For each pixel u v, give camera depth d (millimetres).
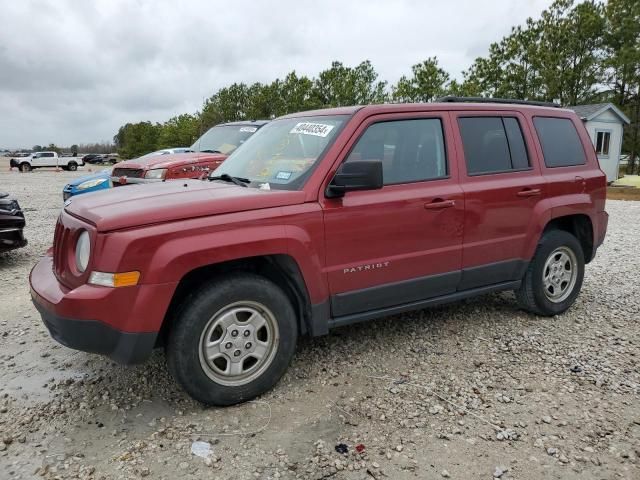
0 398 3580
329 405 3453
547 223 4828
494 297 5680
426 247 4074
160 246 3074
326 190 3635
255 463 2859
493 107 4633
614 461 2873
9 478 2740
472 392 3613
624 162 35250
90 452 2965
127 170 9172
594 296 5762
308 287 3578
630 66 27578
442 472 2783
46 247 8805
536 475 2760
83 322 3006
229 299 3314
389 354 4230
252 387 3463
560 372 3906
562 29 26688
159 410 3412
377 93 29000
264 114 34344
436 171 4199
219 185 3859
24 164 46000
